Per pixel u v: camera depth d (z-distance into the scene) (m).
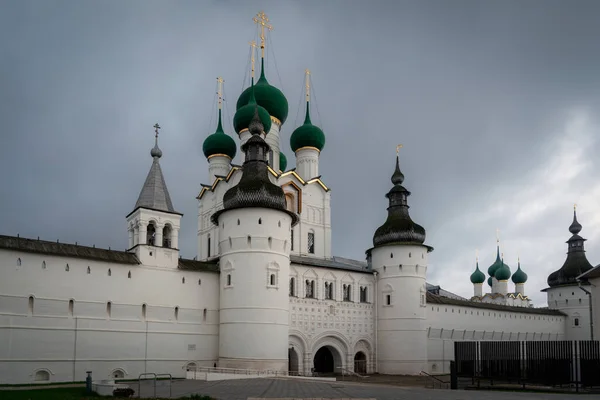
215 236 58.84
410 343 54.56
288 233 47.62
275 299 45.19
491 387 38.34
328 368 56.00
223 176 59.38
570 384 37.47
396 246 56.69
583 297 78.62
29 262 38.16
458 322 63.16
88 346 39.78
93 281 40.84
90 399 25.78
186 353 44.50
